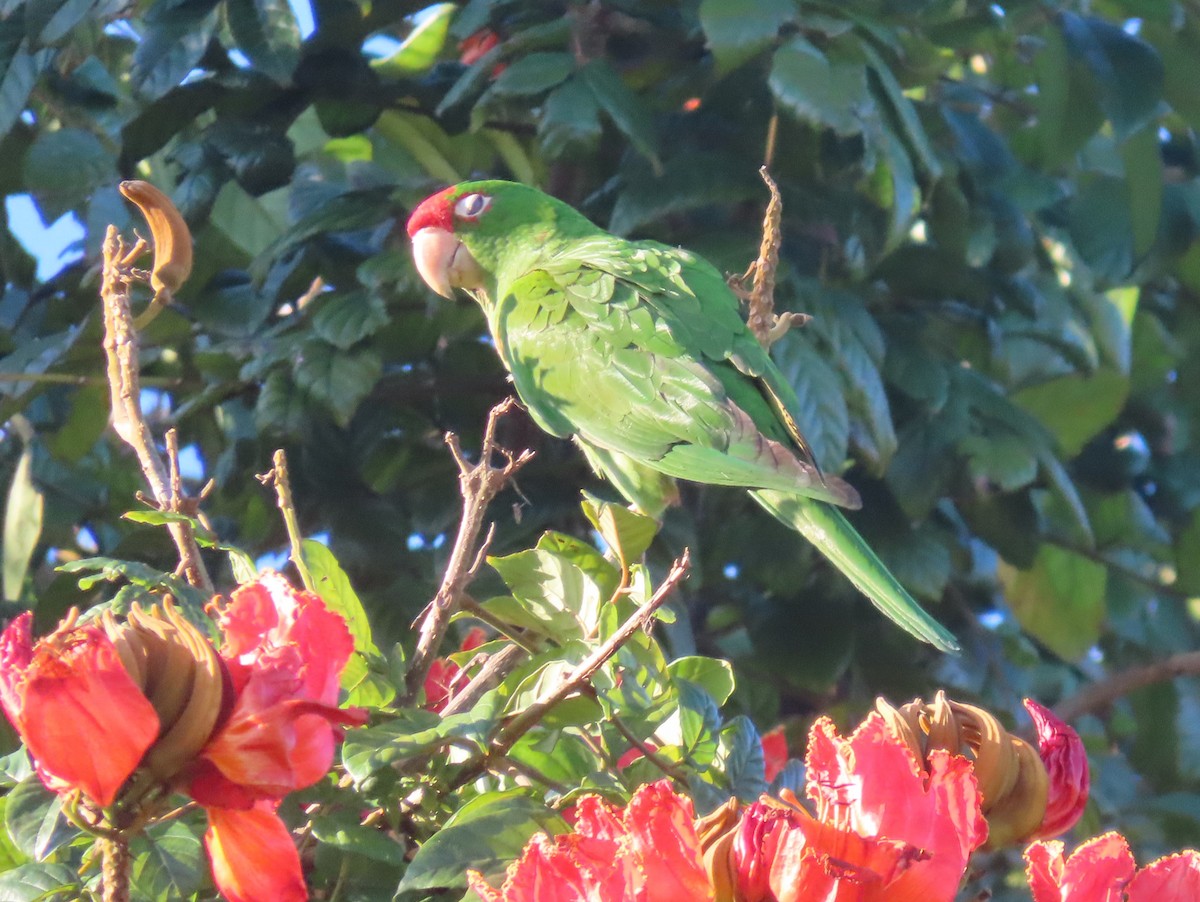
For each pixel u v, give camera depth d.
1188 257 9.74
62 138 8.30
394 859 3.45
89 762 2.62
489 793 3.51
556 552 4.34
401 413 8.73
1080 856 2.74
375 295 7.61
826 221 7.83
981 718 3.17
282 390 7.53
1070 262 9.49
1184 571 9.70
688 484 8.74
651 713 3.93
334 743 3.11
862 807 2.60
